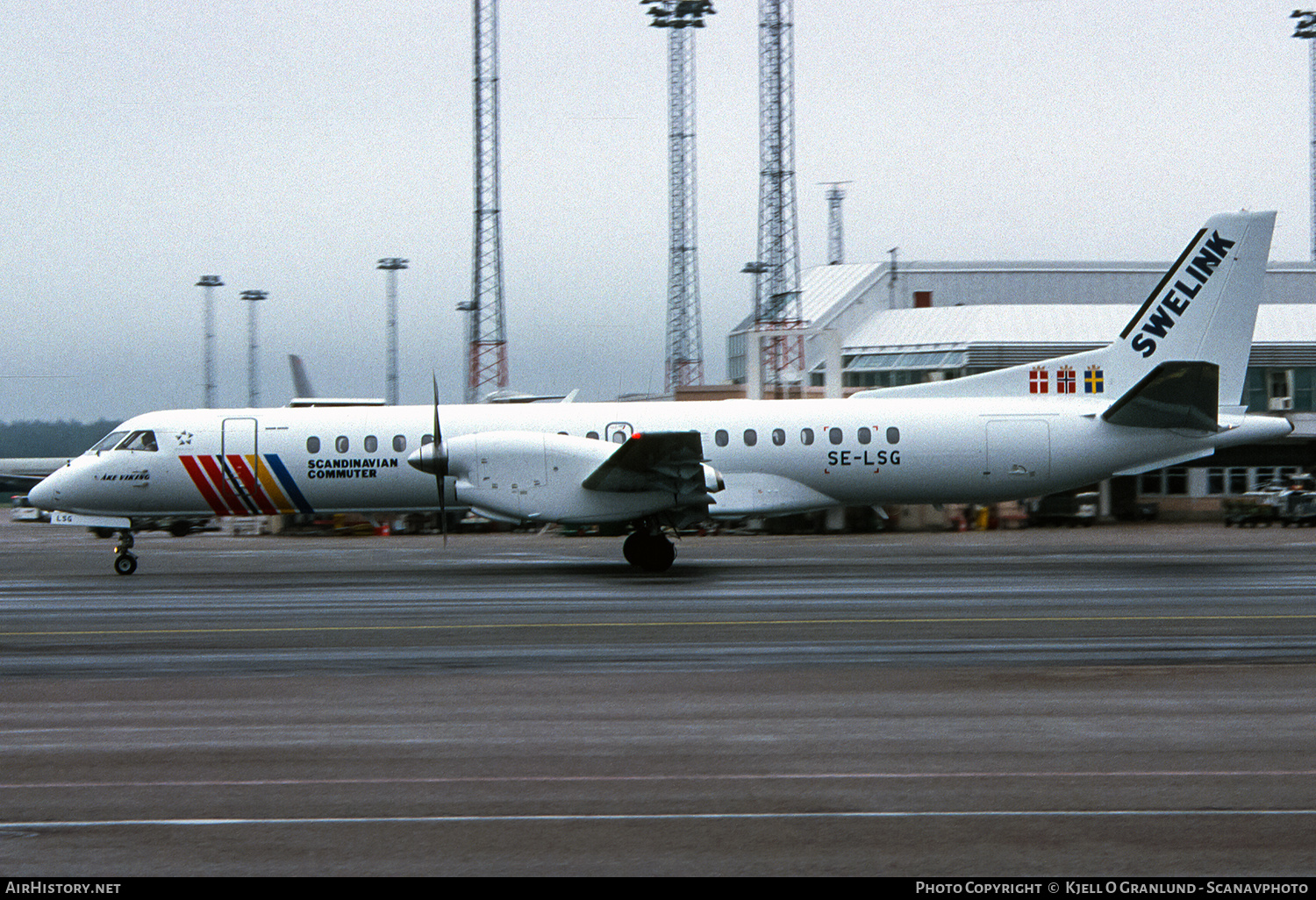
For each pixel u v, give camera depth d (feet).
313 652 136.56
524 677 120.06
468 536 414.41
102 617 168.76
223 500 245.45
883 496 250.57
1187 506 485.56
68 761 88.63
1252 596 181.47
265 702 108.99
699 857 68.49
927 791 79.92
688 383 617.62
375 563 267.39
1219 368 250.57
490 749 91.35
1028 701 106.83
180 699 110.42
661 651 135.23
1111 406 243.81
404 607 176.96
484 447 226.99
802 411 249.34
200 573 244.83
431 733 96.43
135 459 242.17
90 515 244.01
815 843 70.49
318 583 215.31
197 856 69.21
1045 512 435.94
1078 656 129.70
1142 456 249.14
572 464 225.97
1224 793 79.10
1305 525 408.46
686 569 234.99
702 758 88.48
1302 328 526.16
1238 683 114.11
